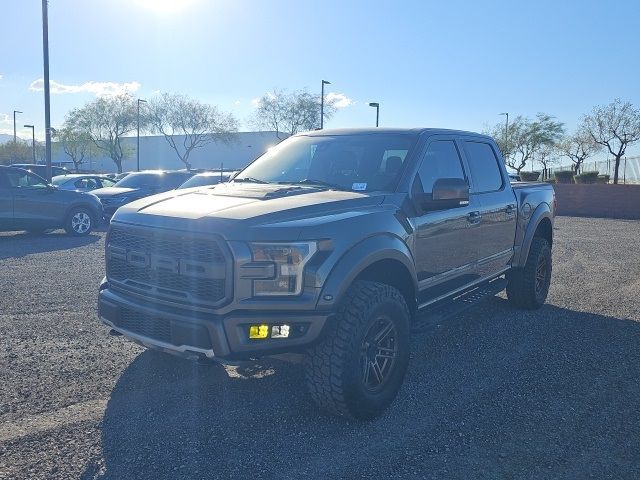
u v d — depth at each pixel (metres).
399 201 4.82
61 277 9.21
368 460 3.85
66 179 22.05
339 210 4.39
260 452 3.92
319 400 4.20
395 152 5.30
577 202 27.59
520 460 3.88
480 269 6.13
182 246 4.07
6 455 3.79
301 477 3.63
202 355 3.97
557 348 6.15
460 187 4.79
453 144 5.91
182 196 4.86
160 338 4.18
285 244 3.92
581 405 4.74
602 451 4.02
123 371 5.27
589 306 7.96
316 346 4.09
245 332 3.91
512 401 4.80
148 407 4.56
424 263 5.04
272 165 5.84
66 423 4.26
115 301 4.47
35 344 5.93
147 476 3.60
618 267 11.12
